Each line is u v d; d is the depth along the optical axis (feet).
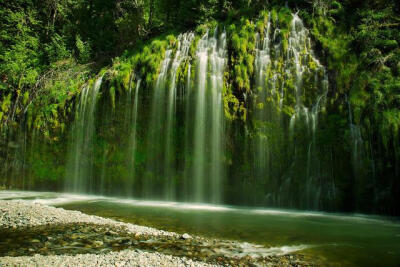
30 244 21.93
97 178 57.62
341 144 40.91
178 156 50.39
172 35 60.18
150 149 53.11
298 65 45.88
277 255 20.61
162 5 75.51
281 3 54.08
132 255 19.43
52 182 61.87
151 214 36.17
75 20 92.48
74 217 30.32
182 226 29.32
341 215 38.27
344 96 42.37
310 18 48.37
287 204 43.01
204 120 48.80
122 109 56.49
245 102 46.75
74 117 61.67
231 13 56.59
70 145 61.05
